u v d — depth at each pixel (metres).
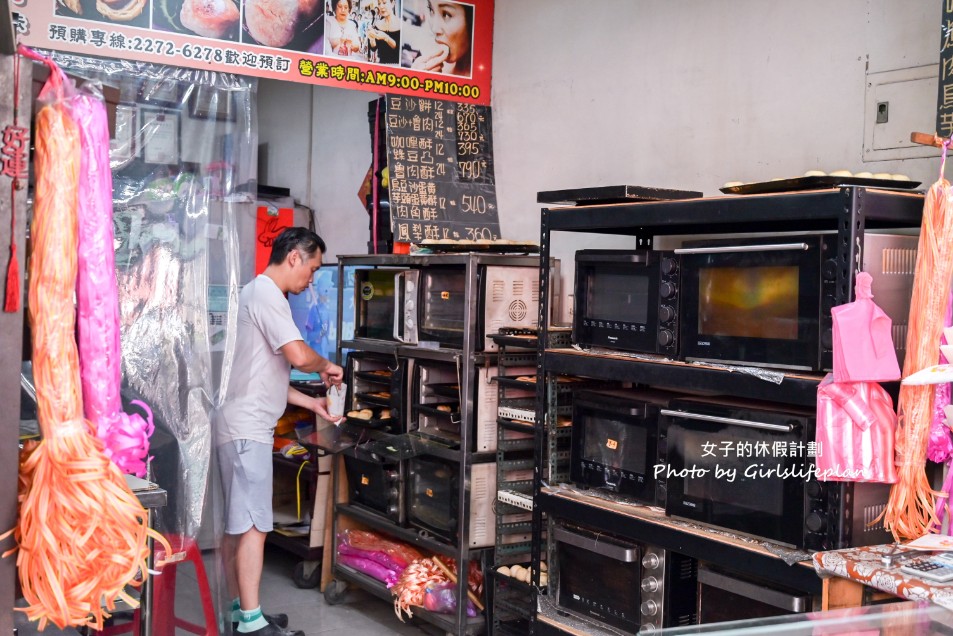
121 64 3.52
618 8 3.68
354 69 3.84
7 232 1.55
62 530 1.55
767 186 2.39
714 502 2.52
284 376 3.60
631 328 2.82
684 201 2.58
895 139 2.74
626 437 2.85
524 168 4.15
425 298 3.73
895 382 2.31
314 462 4.30
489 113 4.31
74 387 1.60
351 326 4.86
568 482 3.15
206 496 3.54
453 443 3.59
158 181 3.55
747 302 2.46
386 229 4.62
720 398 2.68
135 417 1.73
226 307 3.65
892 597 2.09
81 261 1.66
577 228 3.00
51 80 1.61
